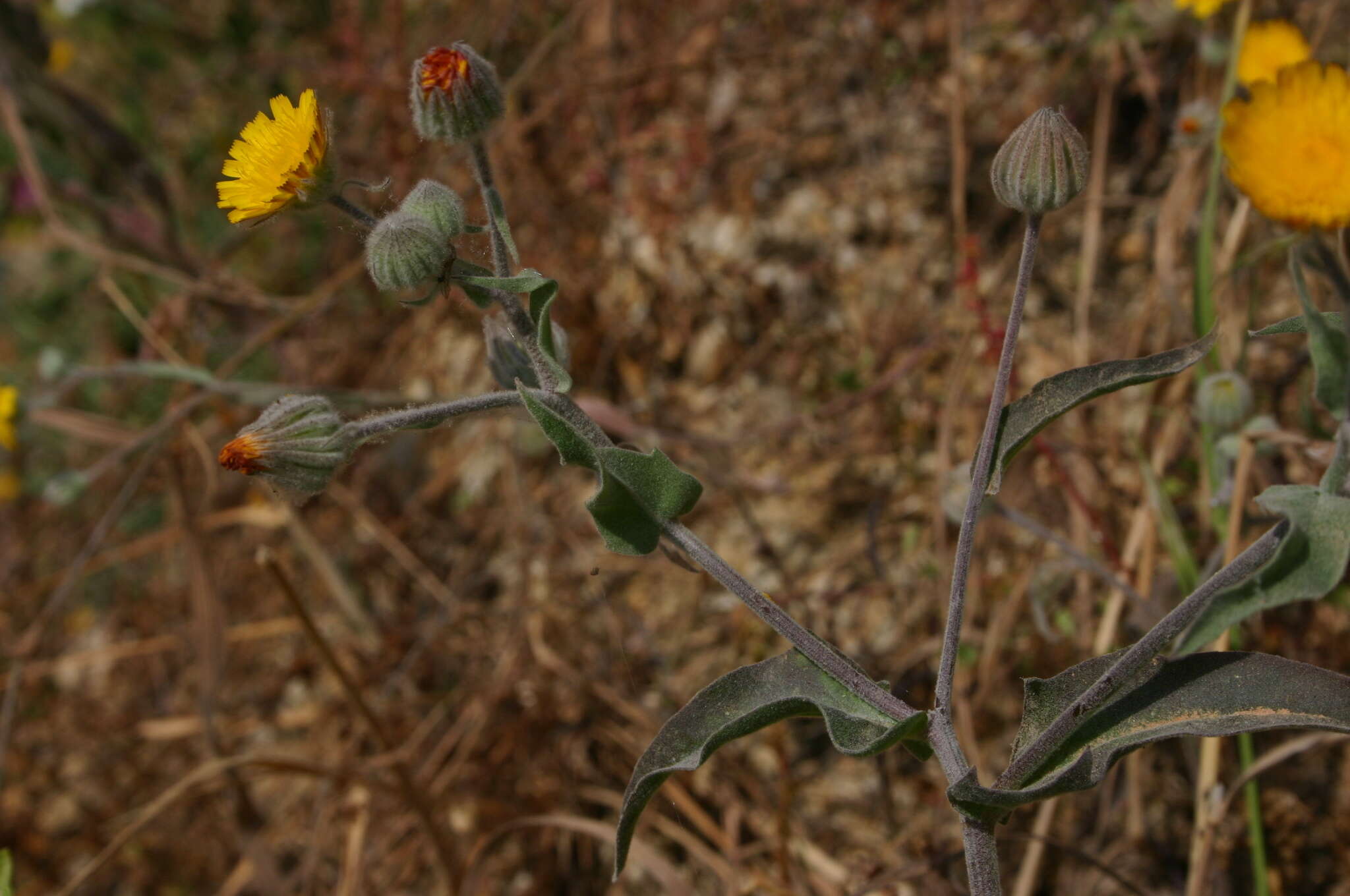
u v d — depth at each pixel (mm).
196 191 5578
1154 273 3789
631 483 1890
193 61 5688
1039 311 3875
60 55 5082
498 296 2080
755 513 3865
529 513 4102
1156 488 2895
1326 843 2943
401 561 4277
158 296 5180
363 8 5207
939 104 4234
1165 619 1736
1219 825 2613
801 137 4316
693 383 4219
